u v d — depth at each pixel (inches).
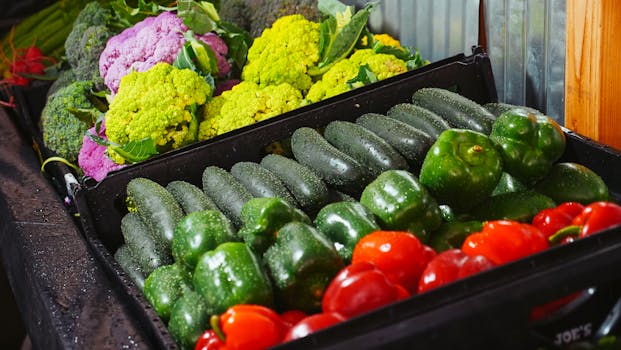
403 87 62.1
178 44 72.2
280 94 67.8
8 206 64.1
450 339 42.0
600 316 45.4
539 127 53.2
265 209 48.9
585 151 57.9
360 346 41.1
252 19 80.6
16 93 90.0
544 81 65.7
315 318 42.7
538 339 43.1
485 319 42.3
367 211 50.4
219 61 73.2
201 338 44.8
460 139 51.7
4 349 90.4
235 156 60.0
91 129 71.3
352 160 55.6
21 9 111.7
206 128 67.7
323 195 54.9
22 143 77.2
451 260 44.9
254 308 44.0
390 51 72.6
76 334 49.0
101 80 78.4
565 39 62.3
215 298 45.9
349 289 43.8
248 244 48.9
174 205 55.0
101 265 55.2
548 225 49.5
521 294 42.7
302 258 46.2
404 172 52.0
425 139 55.9
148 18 76.7
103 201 58.0
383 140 56.6
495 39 69.4
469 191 51.3
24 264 57.1
